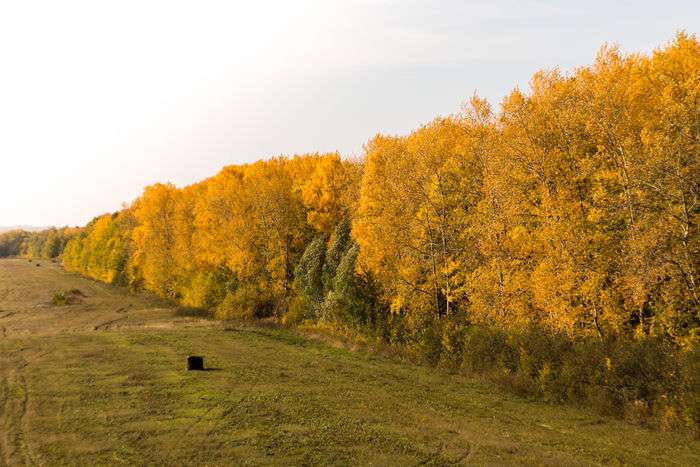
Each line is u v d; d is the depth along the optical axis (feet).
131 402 60.80
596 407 59.21
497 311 82.33
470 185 96.73
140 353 93.76
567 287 67.21
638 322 72.49
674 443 47.19
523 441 48.16
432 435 49.70
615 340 68.85
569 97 75.72
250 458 43.14
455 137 102.53
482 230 84.17
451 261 94.53
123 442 47.26
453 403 63.46
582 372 63.52
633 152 66.49
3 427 51.96
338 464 41.81
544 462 41.98
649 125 69.41
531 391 68.13
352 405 61.00
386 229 102.27
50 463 42.52
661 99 66.03
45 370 78.43
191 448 45.62
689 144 61.62
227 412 56.90
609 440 48.52
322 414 56.54
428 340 92.07
